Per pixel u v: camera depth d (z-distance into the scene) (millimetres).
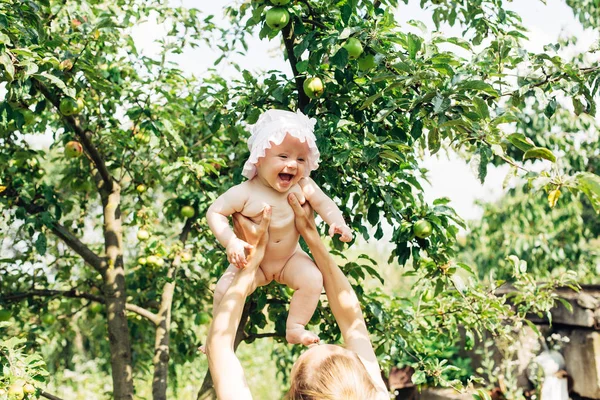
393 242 3459
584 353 5695
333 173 3332
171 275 4891
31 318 5785
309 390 1586
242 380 1817
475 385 5895
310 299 2066
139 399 5352
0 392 3283
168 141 4758
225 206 2047
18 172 4828
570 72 3156
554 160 2535
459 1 4102
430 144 2826
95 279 5891
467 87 2594
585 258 8664
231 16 5027
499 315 4418
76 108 3920
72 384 8352
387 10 3316
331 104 3539
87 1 4438
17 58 3236
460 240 10305
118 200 5094
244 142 4992
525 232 8820
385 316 3969
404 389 6301
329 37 3186
